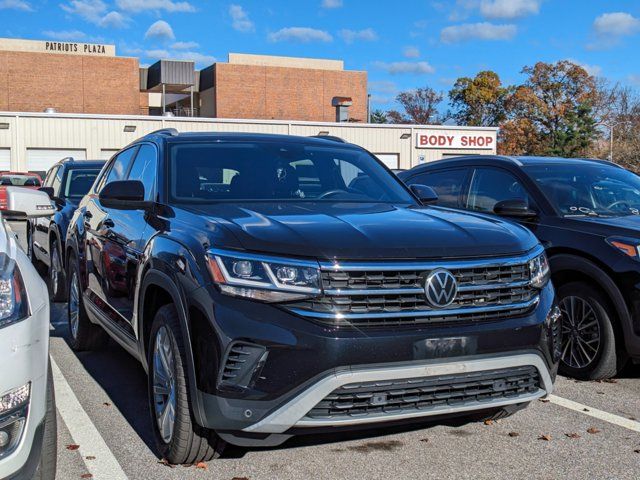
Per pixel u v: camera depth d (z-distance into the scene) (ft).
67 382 17.20
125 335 14.67
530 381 11.83
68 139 113.70
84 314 19.47
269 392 10.16
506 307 11.49
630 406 15.60
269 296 10.36
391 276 10.74
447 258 11.17
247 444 10.75
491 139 140.15
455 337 10.81
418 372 10.55
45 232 30.71
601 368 17.11
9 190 13.34
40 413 8.84
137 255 13.64
